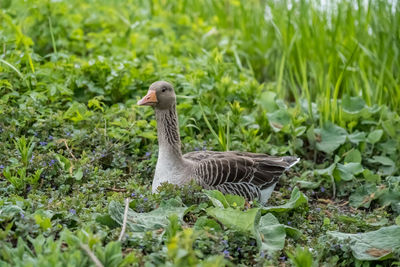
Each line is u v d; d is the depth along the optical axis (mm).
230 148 10375
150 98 8516
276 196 9297
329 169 9883
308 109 11719
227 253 6859
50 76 10820
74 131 9664
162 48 13297
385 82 12344
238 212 7176
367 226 8289
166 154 8562
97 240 6320
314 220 8672
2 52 11172
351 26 13234
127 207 7191
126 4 15797
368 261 7211
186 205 7973
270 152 10562
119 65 11055
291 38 13461
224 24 15617
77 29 13141
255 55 14617
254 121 11086
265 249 7082
